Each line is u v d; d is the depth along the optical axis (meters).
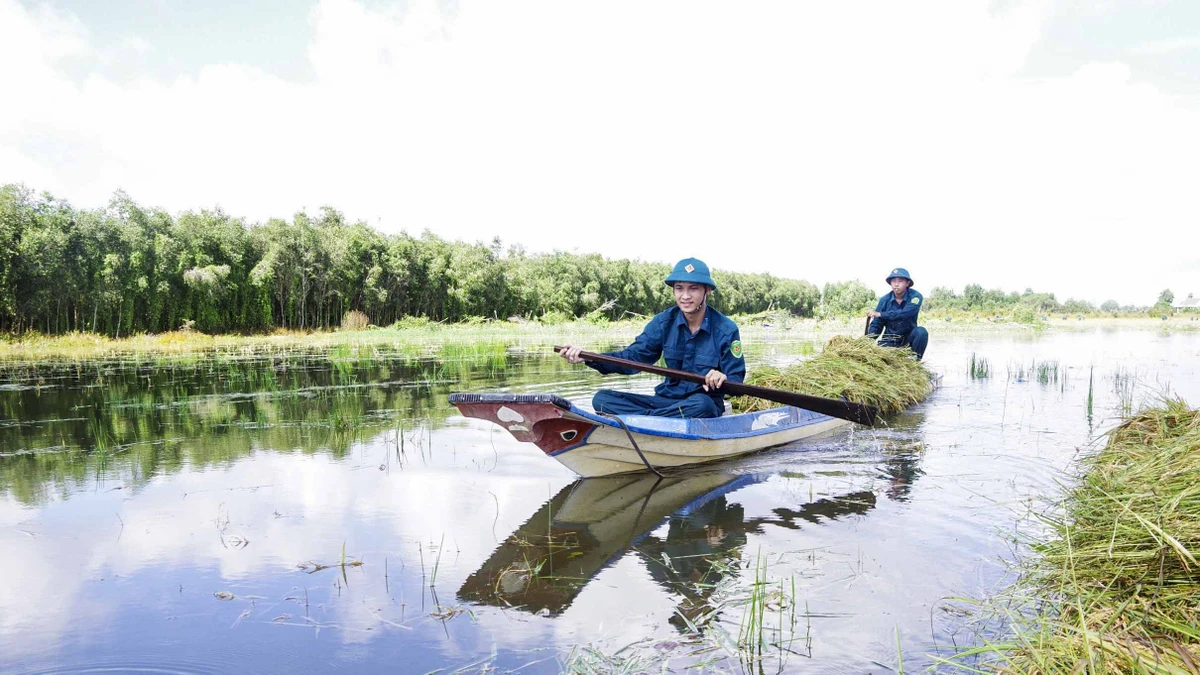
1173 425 4.28
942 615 2.71
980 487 4.55
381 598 2.93
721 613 2.77
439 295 42.97
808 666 2.36
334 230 39.41
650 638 2.57
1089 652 2.00
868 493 4.48
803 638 2.55
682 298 5.52
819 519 3.95
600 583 3.07
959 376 11.62
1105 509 3.05
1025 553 3.33
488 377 11.06
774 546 3.51
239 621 2.72
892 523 3.84
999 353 16.64
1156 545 2.60
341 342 24.20
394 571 3.21
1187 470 2.95
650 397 5.79
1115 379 10.66
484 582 3.08
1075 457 5.34
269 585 3.05
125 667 2.39
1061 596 2.67
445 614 2.78
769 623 2.67
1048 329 35.47
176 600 2.91
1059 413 7.59
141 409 7.90
